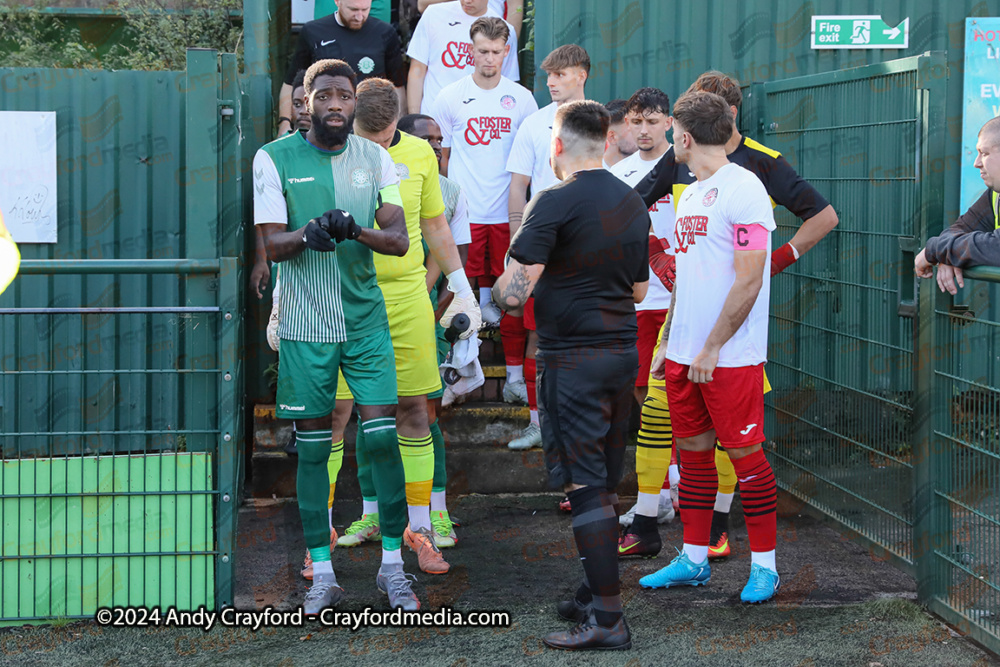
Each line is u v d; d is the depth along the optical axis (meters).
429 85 6.20
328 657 3.41
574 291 3.42
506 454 5.41
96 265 3.61
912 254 4.16
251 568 4.31
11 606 3.73
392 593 3.82
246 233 5.54
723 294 3.82
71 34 7.62
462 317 4.57
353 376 3.85
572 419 3.44
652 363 4.44
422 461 4.36
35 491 3.73
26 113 5.18
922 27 5.97
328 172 3.76
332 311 3.75
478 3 6.13
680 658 3.38
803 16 5.93
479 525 4.93
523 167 5.46
